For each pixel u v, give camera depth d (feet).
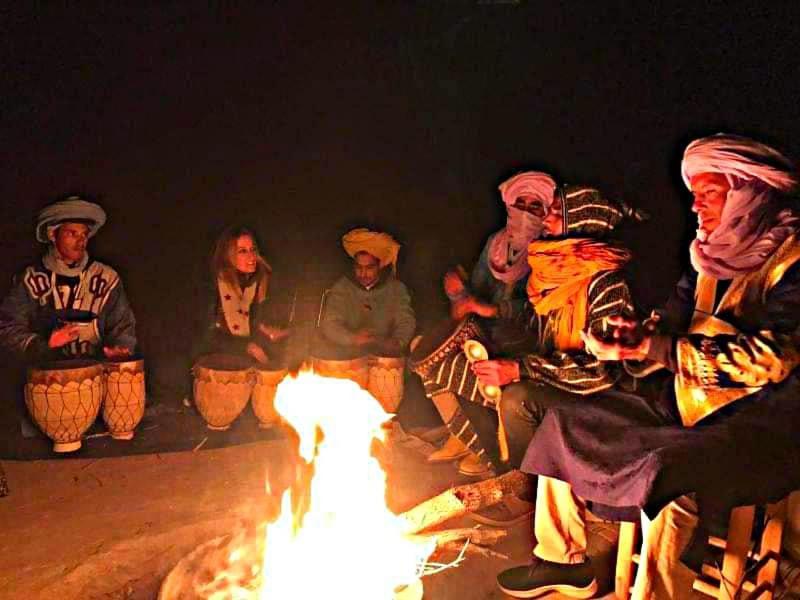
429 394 12.75
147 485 12.67
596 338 8.14
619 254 10.34
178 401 17.02
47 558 10.22
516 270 14.07
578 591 9.32
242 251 15.55
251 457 13.93
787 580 9.09
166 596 9.04
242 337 15.94
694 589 8.90
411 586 9.27
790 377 8.11
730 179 8.30
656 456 7.64
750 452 7.76
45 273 14.62
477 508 11.07
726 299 8.46
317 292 18.80
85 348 14.88
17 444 14.40
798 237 8.09
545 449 8.87
